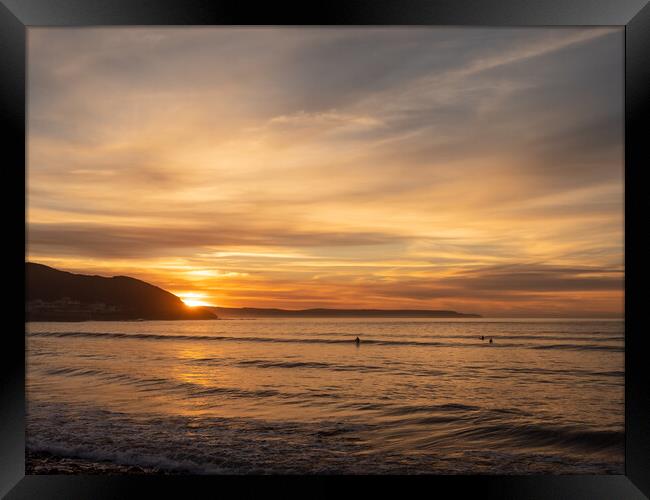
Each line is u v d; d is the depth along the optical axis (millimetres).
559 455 5094
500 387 9617
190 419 5930
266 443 4770
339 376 11062
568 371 11648
